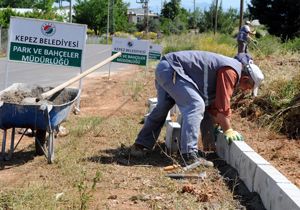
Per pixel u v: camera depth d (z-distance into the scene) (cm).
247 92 1029
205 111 716
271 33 4788
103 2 8938
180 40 3133
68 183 578
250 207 525
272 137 833
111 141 802
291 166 664
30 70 2119
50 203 505
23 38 1052
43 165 657
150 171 644
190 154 660
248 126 919
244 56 695
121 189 570
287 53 1944
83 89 1470
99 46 5044
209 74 671
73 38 1052
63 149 728
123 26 9719
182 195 549
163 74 675
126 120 984
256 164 551
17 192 538
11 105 632
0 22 4700
